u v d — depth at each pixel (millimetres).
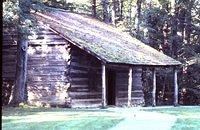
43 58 25172
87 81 26203
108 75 30125
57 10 31344
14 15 19266
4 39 25688
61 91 24766
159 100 42938
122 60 24875
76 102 25031
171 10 46219
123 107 26547
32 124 13391
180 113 20719
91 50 23719
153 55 30781
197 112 21812
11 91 25641
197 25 46312
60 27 25562
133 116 17531
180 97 42875
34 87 25250
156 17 45469
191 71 42688
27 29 20328
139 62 26609
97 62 27125
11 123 13734
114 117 16719
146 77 42312
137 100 32031
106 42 27719
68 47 24703
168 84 43094
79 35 25984
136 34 43969
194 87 42562
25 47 23906
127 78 31109
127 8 52281
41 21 25125
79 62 25594
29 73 25359
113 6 47125
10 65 25766
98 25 33281
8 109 21094
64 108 23625
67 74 24688
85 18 34031
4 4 18953
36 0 22141
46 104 24922
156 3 49000
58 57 24938
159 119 16078
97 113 19312
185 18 45969
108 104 29953
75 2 51094
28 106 23547
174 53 44750
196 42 45938
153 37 45281
